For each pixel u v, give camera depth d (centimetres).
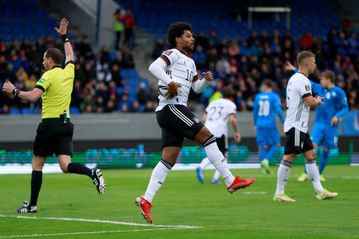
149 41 8131
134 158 5803
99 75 6888
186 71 2161
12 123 5878
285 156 2842
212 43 7606
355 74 7619
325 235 1898
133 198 3028
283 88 7006
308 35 7869
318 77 5500
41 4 8175
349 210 2520
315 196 3056
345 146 6150
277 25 8800
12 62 6556
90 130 6056
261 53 7594
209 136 2152
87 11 7950
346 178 4247
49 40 6788
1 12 7812
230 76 7106
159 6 8594
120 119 6128
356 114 6538
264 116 4647
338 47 8025
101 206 2705
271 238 1842
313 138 4019
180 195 3166
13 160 5662
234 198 3003
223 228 2050
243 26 8688
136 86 7144
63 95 2477
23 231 2005
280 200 2848
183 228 2047
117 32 7562
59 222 2203
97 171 2372
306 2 9119
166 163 2175
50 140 2470
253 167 5628
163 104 2161
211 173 4909
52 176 4578
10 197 3094
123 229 2033
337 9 9250
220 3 8869
